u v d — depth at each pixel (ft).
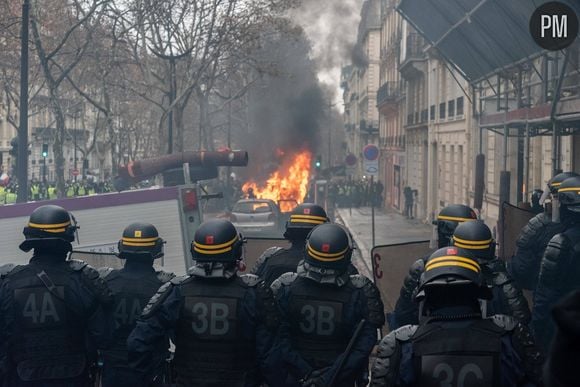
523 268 22.53
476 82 71.15
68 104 175.94
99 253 30.35
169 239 36.35
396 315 18.61
